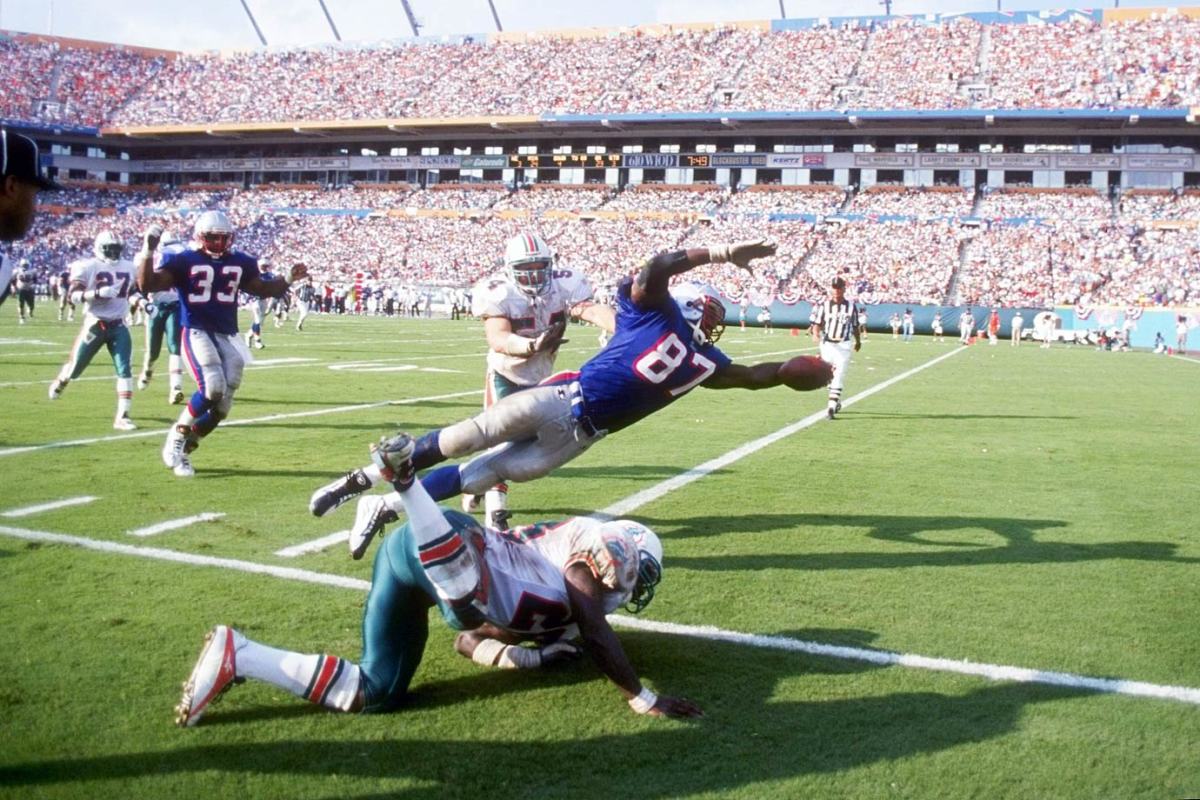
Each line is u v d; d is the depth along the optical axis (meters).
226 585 4.58
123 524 5.63
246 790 2.79
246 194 58.38
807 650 3.96
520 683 3.63
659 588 4.74
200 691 3.11
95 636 3.89
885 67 49.88
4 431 8.82
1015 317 38.72
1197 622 4.38
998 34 50.47
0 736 3.05
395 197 55.66
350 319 39.34
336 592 4.52
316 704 3.37
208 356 7.09
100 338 9.44
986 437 10.42
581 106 51.75
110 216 56.06
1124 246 42.03
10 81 57.28
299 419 10.43
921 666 3.81
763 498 6.91
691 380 4.69
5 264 3.36
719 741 3.16
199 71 61.97
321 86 58.50
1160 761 3.06
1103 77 46.34
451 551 3.16
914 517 6.40
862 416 12.12
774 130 49.84
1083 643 4.09
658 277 4.39
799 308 40.94
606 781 2.88
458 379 15.24
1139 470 8.45
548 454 4.77
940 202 47.12
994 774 2.96
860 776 2.93
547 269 5.61
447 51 59.09
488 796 2.79
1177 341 36.19
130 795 2.74
